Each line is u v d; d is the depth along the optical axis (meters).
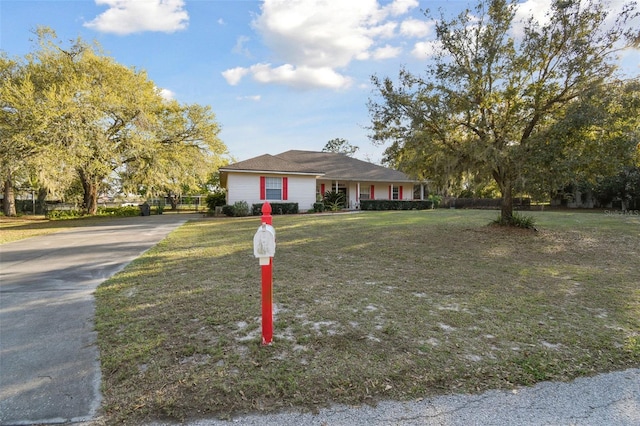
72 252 7.79
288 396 2.22
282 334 3.16
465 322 3.47
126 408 2.10
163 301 4.11
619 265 6.13
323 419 2.00
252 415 2.04
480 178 9.24
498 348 2.91
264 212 2.94
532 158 7.49
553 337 3.13
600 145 7.34
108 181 22.00
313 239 8.83
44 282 5.12
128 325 3.40
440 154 8.84
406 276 5.30
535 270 5.74
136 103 19.28
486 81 8.51
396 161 9.99
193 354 2.79
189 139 23.27
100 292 4.54
